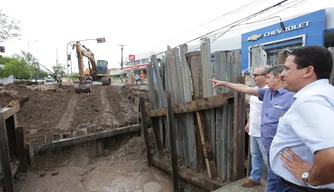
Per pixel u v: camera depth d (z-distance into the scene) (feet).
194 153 14.38
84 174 17.61
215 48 70.13
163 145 18.16
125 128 22.63
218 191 9.34
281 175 4.47
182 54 13.69
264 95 7.64
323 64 3.91
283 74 4.57
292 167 4.07
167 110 14.53
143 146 20.81
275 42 45.98
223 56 11.79
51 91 44.16
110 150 22.38
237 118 10.73
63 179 16.11
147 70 18.28
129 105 33.17
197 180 13.60
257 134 8.72
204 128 13.12
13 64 103.09
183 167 15.24
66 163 18.75
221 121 12.32
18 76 110.83
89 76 54.80
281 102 6.63
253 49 11.78
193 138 14.24
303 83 4.14
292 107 4.05
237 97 10.58
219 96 11.53
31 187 15.03
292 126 3.84
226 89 11.84
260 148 8.75
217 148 12.76
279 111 6.62
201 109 12.55
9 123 16.46
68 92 45.34
